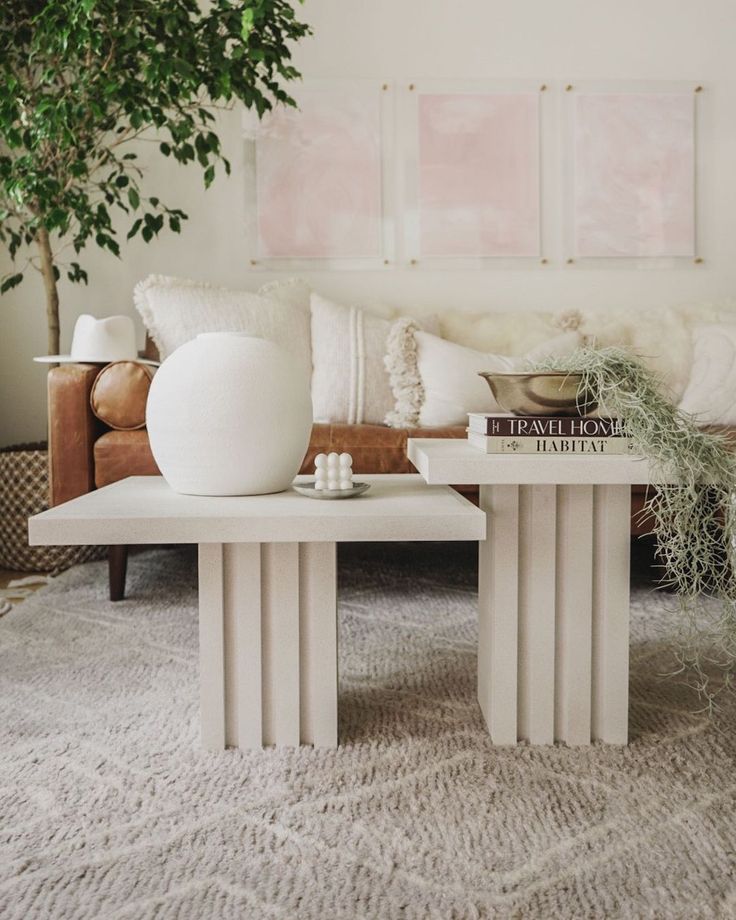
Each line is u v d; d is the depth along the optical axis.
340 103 3.17
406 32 3.17
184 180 3.18
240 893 0.86
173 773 1.15
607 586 1.24
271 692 1.24
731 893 0.85
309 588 1.23
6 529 2.60
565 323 2.95
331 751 1.22
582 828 0.99
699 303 3.06
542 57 3.20
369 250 3.21
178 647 1.78
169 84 2.38
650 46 3.21
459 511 1.10
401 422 2.53
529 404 1.26
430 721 1.35
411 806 1.05
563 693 1.26
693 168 3.24
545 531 1.23
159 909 0.83
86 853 0.94
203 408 1.19
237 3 2.96
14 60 2.58
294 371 1.26
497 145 3.21
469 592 2.30
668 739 1.27
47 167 2.61
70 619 2.02
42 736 1.29
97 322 2.47
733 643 1.33
